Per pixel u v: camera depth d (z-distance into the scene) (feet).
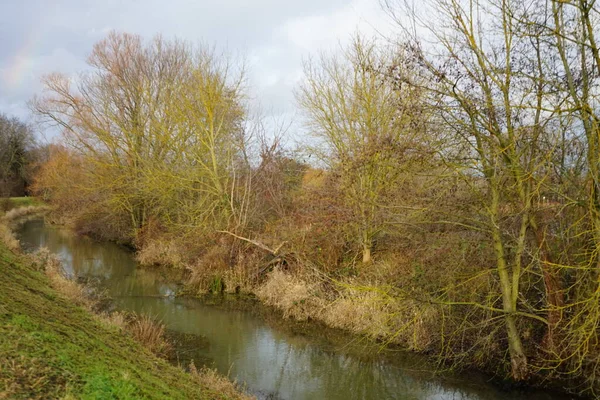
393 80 32.63
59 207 122.11
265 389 31.68
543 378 31.24
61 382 15.47
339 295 46.34
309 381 33.30
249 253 57.72
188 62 78.28
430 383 33.04
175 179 65.87
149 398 17.52
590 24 27.25
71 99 78.33
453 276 33.86
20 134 189.47
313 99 55.47
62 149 110.32
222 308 49.65
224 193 63.00
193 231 65.72
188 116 66.03
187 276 61.72
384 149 33.65
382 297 38.29
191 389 22.79
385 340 39.91
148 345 31.58
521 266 33.58
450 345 36.01
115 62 79.77
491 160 31.01
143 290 55.62
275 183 64.75
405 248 43.47
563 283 32.09
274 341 40.68
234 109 68.03
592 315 26.25
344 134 53.98
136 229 81.76
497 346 34.27
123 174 76.89
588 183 27.91
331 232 50.49
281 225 57.77
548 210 30.78
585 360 29.96
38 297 27.53
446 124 30.96
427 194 33.35
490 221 32.27
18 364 15.51
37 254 57.72
